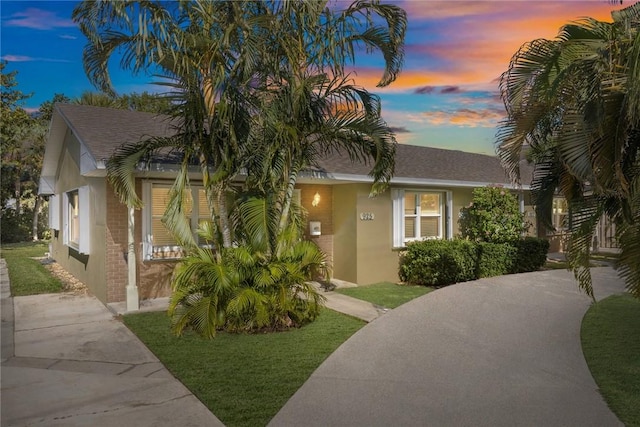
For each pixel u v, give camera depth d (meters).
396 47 7.97
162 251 9.45
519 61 5.26
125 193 7.18
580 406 4.26
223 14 7.22
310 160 8.20
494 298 8.94
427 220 12.89
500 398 4.46
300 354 5.85
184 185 7.08
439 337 6.52
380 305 8.78
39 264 15.35
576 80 4.77
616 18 5.38
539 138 5.73
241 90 7.00
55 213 15.45
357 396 4.54
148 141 7.49
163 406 4.32
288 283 6.99
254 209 6.77
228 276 6.60
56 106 11.11
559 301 8.73
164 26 6.47
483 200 12.65
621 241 4.86
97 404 4.37
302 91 6.99
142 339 6.56
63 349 6.12
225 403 4.38
